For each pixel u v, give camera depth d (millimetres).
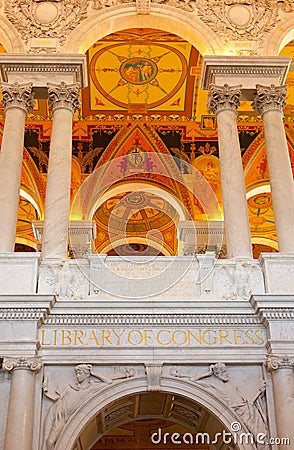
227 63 13898
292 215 12336
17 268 11414
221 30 14586
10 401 10102
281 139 13250
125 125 19719
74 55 13828
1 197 12344
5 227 12062
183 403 11273
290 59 14023
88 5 14734
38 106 19094
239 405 10516
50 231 12031
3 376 10508
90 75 18438
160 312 10938
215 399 10562
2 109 19156
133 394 10617
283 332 10750
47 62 13812
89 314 10914
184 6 14805
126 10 14711
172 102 19281
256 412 10477
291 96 19250
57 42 14328
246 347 10828
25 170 19438
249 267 11711
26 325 10680
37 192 19484
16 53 13938
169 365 10812
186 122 19734
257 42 14508
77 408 10383
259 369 10836
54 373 10711
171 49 17734
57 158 12859
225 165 12914
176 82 18703
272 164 12969
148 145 19844
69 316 10922
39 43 14289
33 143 19516
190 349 10797
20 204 21562
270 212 21812
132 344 10805
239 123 19672
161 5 14727
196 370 10797
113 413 11492
